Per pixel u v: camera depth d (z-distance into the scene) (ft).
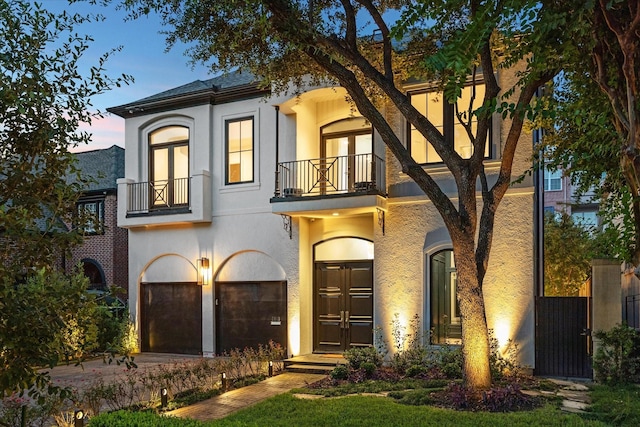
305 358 41.57
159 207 50.60
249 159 47.39
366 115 30.01
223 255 47.67
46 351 11.80
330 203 40.06
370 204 38.75
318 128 45.68
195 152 48.91
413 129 40.27
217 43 31.94
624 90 13.79
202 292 48.44
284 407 26.81
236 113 47.70
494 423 22.41
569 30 14.82
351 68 38.19
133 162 51.60
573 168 25.29
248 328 46.65
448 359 34.86
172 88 54.34
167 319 50.31
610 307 33.27
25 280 12.23
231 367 35.60
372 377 34.55
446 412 24.50
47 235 12.05
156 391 30.55
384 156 41.22
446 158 29.22
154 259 51.01
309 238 45.50
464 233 28.22
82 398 27.04
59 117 12.57
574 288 58.59
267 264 46.11
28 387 12.10
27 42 11.96
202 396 30.91
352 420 23.56
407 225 39.83
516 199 36.81
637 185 12.03
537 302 36.40
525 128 34.63
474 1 19.24
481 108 16.83
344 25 34.27
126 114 52.03
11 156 12.22
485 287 37.04
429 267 39.27
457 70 14.93
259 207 46.32
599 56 14.42
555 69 22.66
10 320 10.98
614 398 27.27
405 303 39.45
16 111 11.84
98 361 45.44
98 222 13.64
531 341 35.78
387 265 40.19
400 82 39.34
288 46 30.50
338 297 44.21
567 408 26.08
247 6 27.48
